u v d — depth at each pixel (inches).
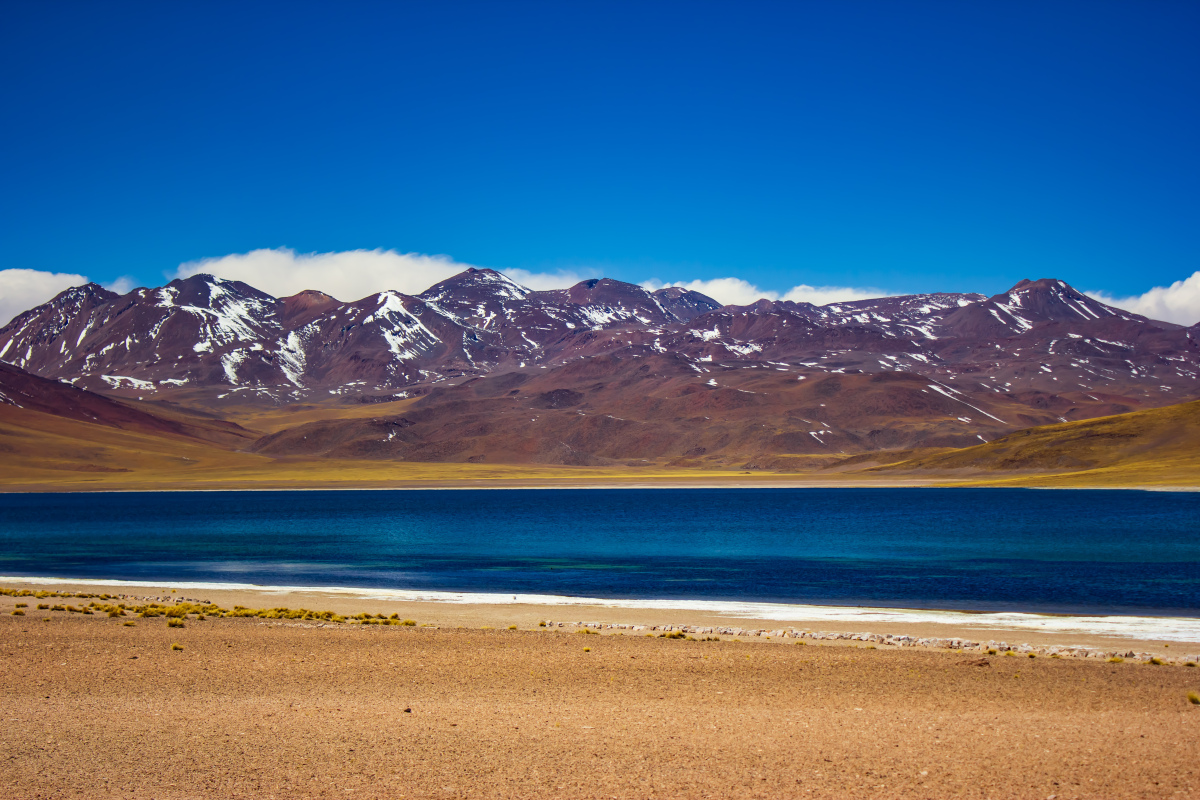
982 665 995.9
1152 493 6752.0
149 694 831.7
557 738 677.9
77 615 1402.6
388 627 1321.4
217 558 2849.4
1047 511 5108.3
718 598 1840.6
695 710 772.0
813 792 558.9
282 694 834.8
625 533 3976.4
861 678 918.4
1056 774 591.5
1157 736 680.4
